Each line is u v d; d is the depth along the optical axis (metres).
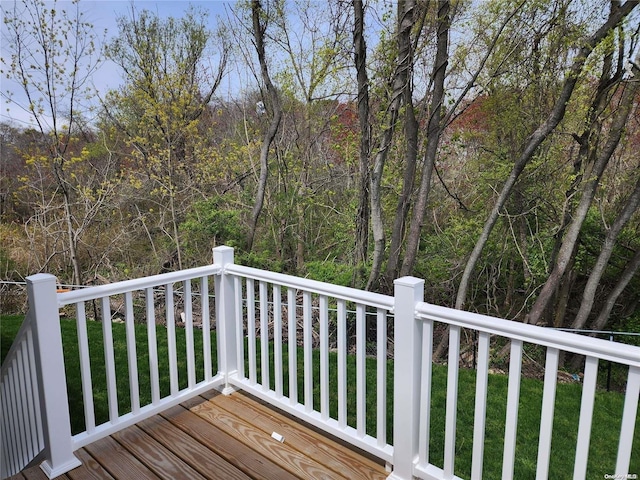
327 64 6.71
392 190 6.93
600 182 6.82
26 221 8.42
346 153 6.92
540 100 6.23
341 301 1.91
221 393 2.55
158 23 9.00
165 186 7.85
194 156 8.55
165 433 2.12
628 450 1.21
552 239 7.23
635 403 1.18
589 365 1.25
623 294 7.90
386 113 5.74
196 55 9.34
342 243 7.17
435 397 3.72
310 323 2.08
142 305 7.16
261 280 2.29
